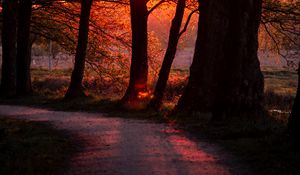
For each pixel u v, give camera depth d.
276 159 11.53
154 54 39.03
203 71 21.58
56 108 30.22
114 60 42.47
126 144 15.01
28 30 39.22
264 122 17.42
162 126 19.28
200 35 21.61
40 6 43.50
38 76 66.44
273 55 33.09
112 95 38.94
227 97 19.34
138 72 28.42
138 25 28.69
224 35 20.91
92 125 20.42
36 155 13.36
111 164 12.05
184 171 11.06
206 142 15.01
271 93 38.38
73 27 43.56
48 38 44.66
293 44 31.78
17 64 39.16
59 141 16.16
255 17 19.66
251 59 19.53
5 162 12.16
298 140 12.41
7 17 41.56
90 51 42.59
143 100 27.91
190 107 21.75
